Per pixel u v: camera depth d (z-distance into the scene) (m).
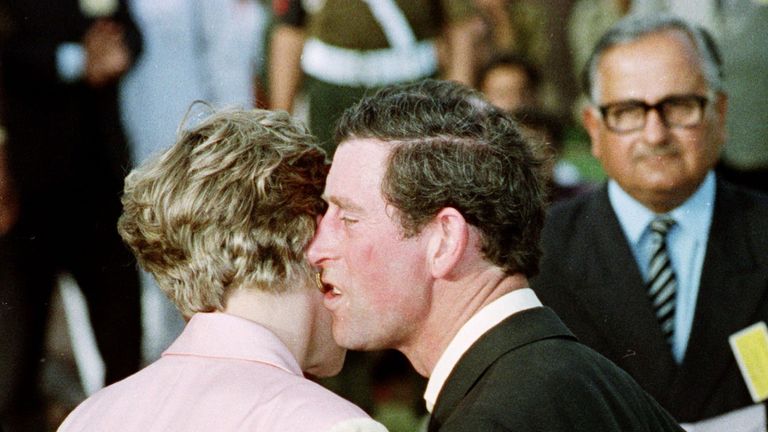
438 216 3.71
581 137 12.56
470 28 9.41
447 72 9.39
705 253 5.48
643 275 5.51
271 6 9.66
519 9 12.47
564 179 8.91
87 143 8.60
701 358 5.39
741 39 9.16
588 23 12.67
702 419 5.36
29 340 8.36
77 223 8.55
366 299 3.79
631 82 5.44
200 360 3.68
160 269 3.80
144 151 8.93
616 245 5.48
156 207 3.75
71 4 8.48
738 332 5.39
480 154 3.73
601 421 3.55
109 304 8.66
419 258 3.75
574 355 3.70
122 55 8.69
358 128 3.79
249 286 3.77
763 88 9.12
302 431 3.41
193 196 3.72
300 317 3.85
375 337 3.83
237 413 3.50
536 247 3.86
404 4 9.16
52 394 8.53
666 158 5.43
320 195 3.86
